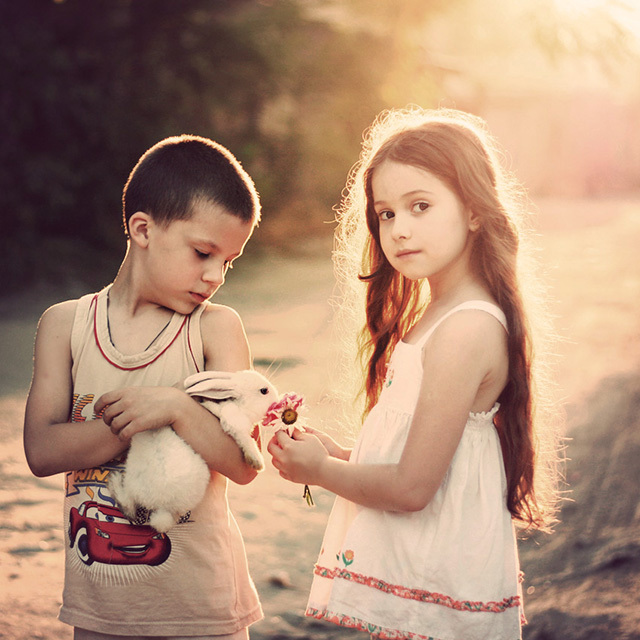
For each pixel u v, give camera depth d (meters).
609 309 12.98
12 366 10.55
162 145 2.75
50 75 16.48
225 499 2.89
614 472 6.04
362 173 3.17
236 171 2.71
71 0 18.20
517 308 2.74
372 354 3.25
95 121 17.11
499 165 2.96
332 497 6.54
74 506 2.79
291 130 22.61
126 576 2.72
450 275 2.80
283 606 4.70
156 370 2.76
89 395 2.77
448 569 2.62
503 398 2.80
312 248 22.44
